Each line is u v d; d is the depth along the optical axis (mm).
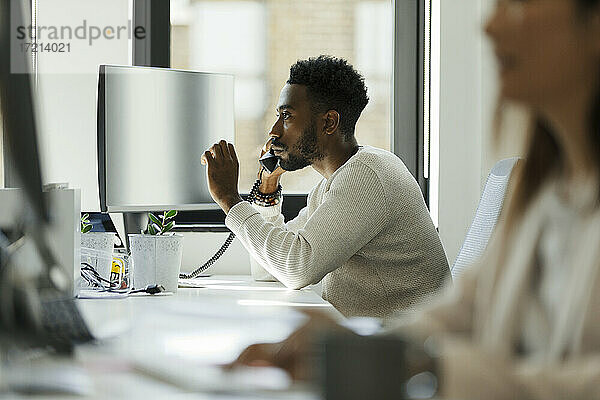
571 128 1175
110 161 2908
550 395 953
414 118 3900
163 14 3854
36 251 1188
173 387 1054
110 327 1708
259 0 4066
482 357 993
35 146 1201
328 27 4066
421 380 950
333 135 2965
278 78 4055
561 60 1113
